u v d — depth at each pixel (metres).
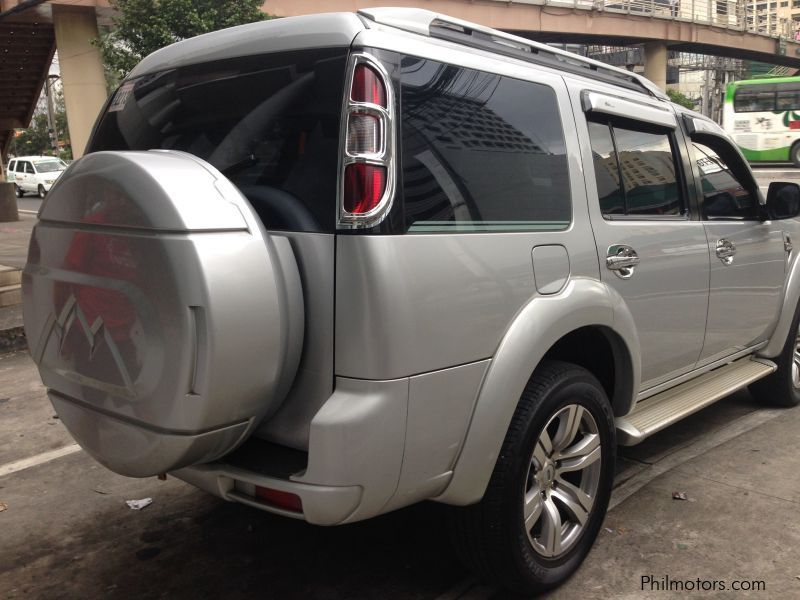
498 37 2.69
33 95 21.25
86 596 2.80
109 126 3.02
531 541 2.58
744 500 3.40
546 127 2.70
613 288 2.89
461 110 2.35
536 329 2.43
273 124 2.29
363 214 2.03
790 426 4.39
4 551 3.16
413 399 2.11
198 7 17.84
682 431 4.37
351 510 2.05
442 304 2.17
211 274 1.89
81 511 3.52
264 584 2.84
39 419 4.86
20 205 26.03
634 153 3.21
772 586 2.71
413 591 2.77
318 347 2.12
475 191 2.34
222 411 1.97
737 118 26.12
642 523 3.21
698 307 3.53
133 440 2.09
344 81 2.11
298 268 2.15
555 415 2.59
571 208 2.74
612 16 35.09
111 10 20.59
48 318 2.33
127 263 2.01
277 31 2.34
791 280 4.43
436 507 3.45
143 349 2.01
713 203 3.78
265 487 2.11
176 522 3.38
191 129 2.59
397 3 26.11
